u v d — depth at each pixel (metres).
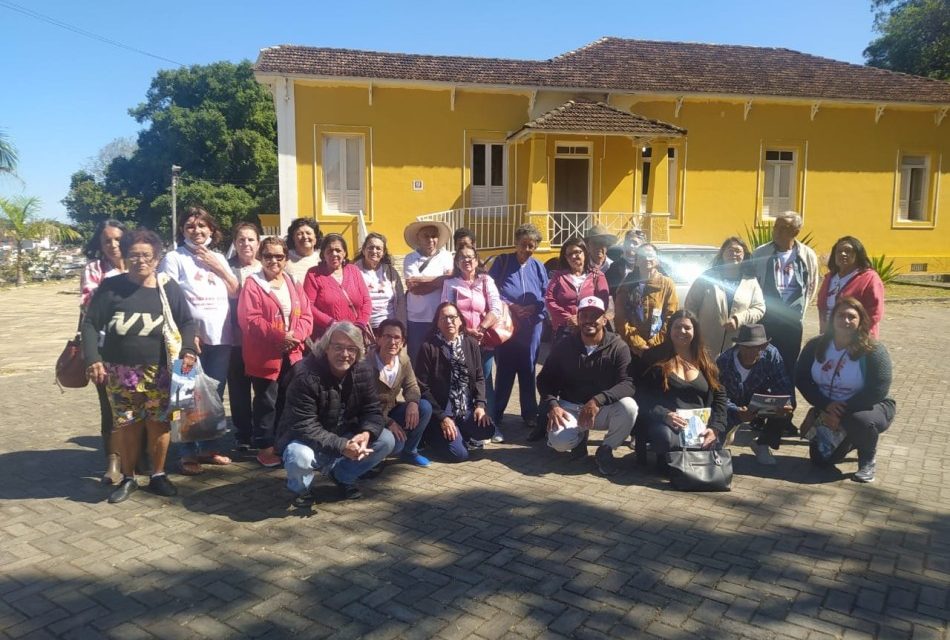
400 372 5.16
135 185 35.78
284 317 5.13
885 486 4.89
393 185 16.69
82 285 4.82
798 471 5.23
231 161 34.09
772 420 5.29
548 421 5.42
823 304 5.99
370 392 4.50
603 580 3.50
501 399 6.35
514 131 17.03
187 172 33.97
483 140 17.16
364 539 3.98
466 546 3.89
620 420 5.03
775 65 19.81
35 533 4.03
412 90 16.53
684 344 5.12
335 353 4.23
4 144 20.98
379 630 3.04
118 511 4.37
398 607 3.23
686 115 17.86
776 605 3.27
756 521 4.26
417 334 6.19
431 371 5.49
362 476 5.04
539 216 15.67
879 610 3.22
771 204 18.83
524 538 4.00
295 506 4.39
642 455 5.36
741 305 5.93
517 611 3.21
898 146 19.00
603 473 5.12
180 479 4.96
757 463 5.42
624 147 17.11
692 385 5.08
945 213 19.55
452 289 5.95
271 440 5.22
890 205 19.17
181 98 34.81
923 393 7.71
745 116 18.06
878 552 3.83
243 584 3.44
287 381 5.04
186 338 4.62
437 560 3.71
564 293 6.16
